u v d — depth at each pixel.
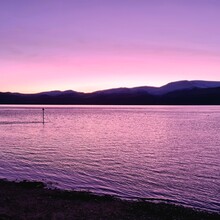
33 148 54.47
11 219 17.88
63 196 23.67
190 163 42.41
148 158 46.31
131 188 28.48
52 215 19.03
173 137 77.44
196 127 109.12
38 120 144.38
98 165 39.53
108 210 20.50
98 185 29.25
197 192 27.59
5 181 28.48
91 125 117.25
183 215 20.08
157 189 28.38
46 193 24.39
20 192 24.59
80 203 21.95
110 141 68.00
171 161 43.91
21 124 118.62
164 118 168.25
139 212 20.34
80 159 43.84
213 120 150.00
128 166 39.47
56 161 41.62
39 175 32.81
